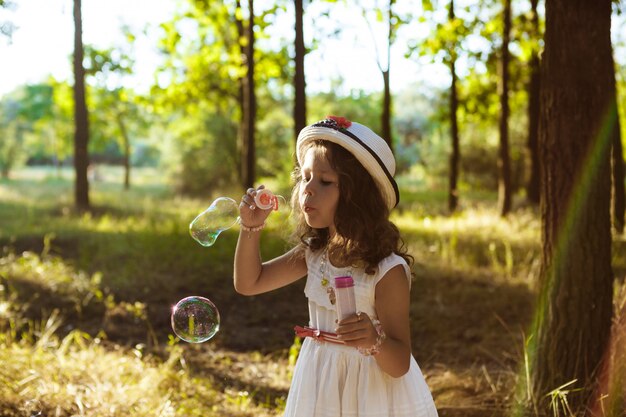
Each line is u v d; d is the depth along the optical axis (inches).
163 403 162.9
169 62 732.7
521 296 278.2
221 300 290.4
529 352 155.3
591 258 147.6
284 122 1106.7
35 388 164.1
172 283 305.6
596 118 147.0
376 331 81.7
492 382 177.0
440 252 362.9
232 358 221.5
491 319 249.8
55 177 1777.8
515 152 1077.8
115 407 156.9
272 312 276.4
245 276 99.0
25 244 403.5
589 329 147.3
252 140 523.2
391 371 85.6
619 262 298.7
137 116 1306.6
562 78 147.3
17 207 649.0
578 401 145.3
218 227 101.3
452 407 161.2
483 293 282.0
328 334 93.0
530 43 464.4
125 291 291.4
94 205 619.8
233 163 1033.5
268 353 230.7
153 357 206.8
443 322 247.9
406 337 89.4
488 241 391.9
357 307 91.5
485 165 1172.5
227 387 188.7
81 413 150.4
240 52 595.5
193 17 615.5
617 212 402.0
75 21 598.5
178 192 1045.8
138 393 167.2
